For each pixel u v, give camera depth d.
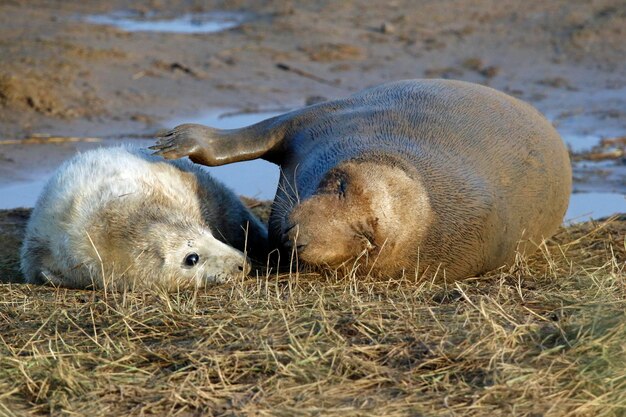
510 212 24.41
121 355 19.28
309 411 17.11
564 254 25.94
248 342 19.52
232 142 27.02
